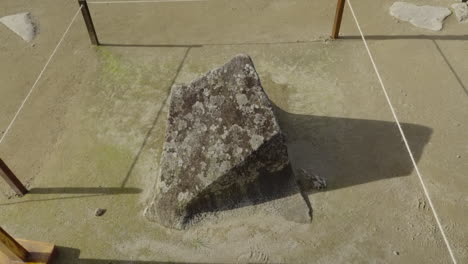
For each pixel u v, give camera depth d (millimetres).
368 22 4145
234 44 3975
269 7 4441
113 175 2912
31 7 4633
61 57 3949
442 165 2850
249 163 2445
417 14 4172
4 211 2732
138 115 3330
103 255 2486
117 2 4637
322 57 3770
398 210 2613
